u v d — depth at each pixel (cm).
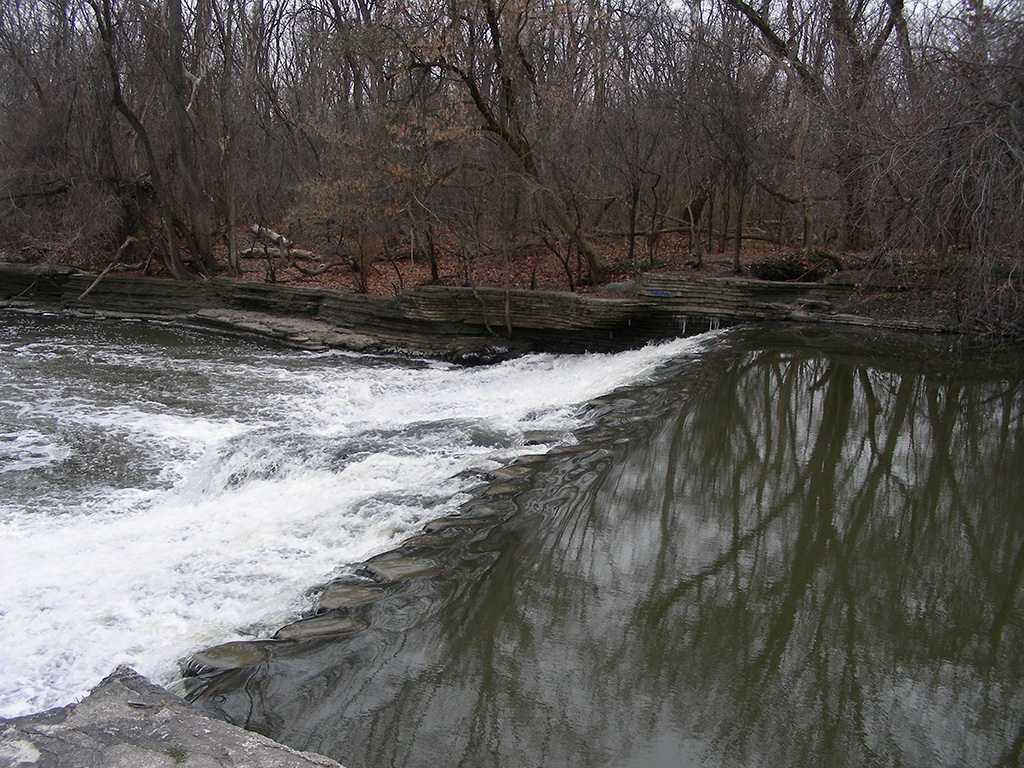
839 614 533
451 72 1814
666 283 1644
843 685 451
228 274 2427
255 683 445
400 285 2162
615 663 469
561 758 382
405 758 378
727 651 484
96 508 877
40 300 2366
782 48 1897
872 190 1148
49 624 585
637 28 2314
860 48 1523
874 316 1529
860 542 647
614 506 724
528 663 468
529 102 1928
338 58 2166
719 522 686
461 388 1464
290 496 820
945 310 1400
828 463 841
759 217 2575
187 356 1730
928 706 432
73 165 2284
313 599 580
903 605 546
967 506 725
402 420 1187
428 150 1783
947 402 1058
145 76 2342
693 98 1928
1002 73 964
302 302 2034
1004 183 920
